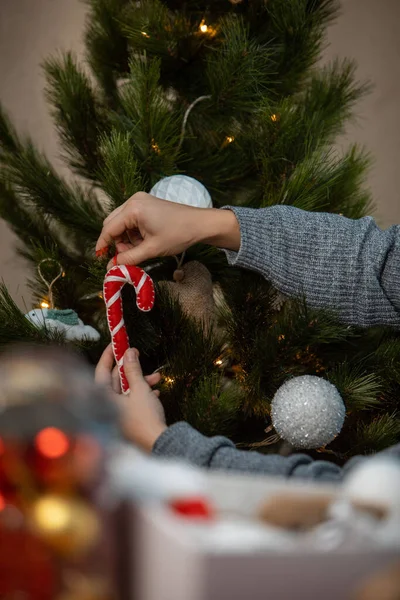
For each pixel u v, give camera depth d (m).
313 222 1.09
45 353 0.42
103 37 1.42
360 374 1.23
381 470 0.43
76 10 2.18
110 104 1.44
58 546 0.39
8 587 0.39
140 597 0.40
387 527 0.41
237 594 0.37
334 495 0.47
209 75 1.27
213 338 1.22
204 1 1.34
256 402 1.19
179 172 1.29
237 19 1.26
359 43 2.28
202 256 1.29
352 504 0.43
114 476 0.42
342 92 1.42
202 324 1.22
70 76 1.37
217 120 1.34
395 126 2.31
